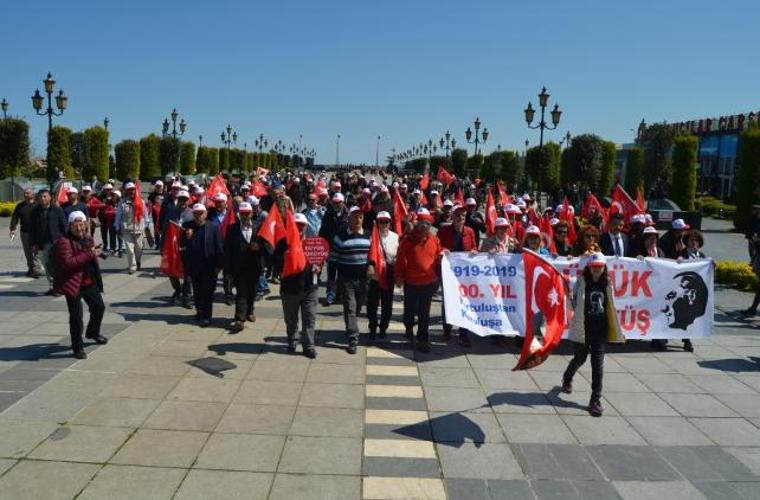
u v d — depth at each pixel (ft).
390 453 18.70
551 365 27.30
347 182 108.88
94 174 130.41
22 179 115.34
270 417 20.98
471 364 27.20
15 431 19.35
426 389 24.06
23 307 35.35
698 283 29.91
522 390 24.21
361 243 28.27
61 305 35.99
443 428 20.57
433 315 36.50
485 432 20.35
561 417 21.75
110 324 31.91
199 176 164.04
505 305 29.66
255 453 18.42
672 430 20.97
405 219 41.04
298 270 26.73
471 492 16.67
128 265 47.85
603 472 17.98
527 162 163.02
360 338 30.73
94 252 26.91
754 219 40.96
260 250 30.35
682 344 31.73
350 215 28.73
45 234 38.06
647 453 19.24
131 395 22.48
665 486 17.29
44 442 18.70
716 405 23.27
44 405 21.36
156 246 61.26
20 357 26.37
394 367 26.53
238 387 23.59
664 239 33.83
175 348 28.12
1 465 17.29
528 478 17.51
